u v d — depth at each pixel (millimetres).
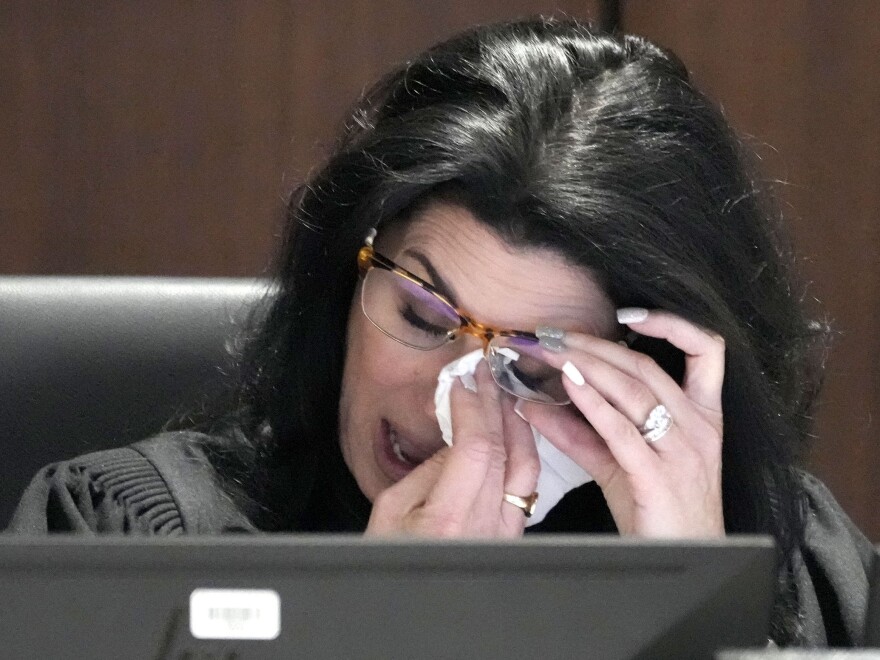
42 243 8609
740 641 2312
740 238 4184
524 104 3973
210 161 8586
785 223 5258
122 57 8430
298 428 4758
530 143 3842
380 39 8492
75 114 8469
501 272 3996
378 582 2258
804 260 6078
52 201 8570
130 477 4328
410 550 2258
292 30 8469
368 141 4285
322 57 8492
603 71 4207
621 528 4129
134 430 5160
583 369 3939
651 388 3977
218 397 5035
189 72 8477
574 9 8453
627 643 2289
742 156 4312
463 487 3885
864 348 8539
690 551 2297
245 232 8664
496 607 2273
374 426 4445
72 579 2234
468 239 4031
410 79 4379
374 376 4363
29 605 2236
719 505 4035
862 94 8305
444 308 4102
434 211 4125
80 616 2238
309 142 8562
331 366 4746
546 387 4172
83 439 5129
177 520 4230
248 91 8516
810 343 4953
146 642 2240
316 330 4703
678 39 8484
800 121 8406
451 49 4359
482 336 4078
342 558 2248
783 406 4570
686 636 2299
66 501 4164
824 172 8430
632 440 3885
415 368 4273
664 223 3861
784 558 4562
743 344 4145
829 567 4848
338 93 8523
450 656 2271
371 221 4258
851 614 4719
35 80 8414
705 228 3990
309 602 2250
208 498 4398
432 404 4281
